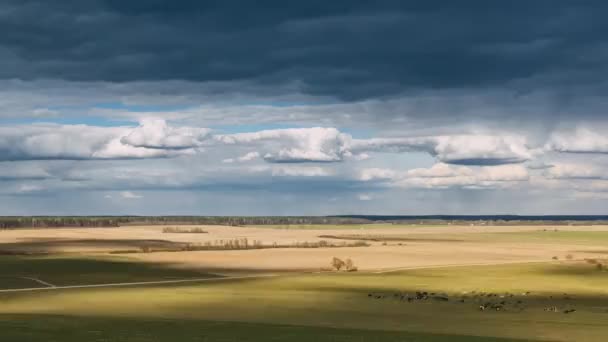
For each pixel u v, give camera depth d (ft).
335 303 309.42
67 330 191.21
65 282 423.23
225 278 447.01
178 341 173.06
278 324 225.35
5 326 197.98
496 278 451.94
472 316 268.62
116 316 251.19
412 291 371.76
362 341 179.22
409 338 186.91
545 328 227.81
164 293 347.56
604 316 273.33
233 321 237.04
